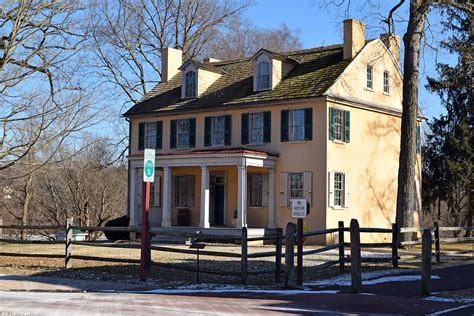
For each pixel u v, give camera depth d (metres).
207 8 48.59
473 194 40.81
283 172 32.28
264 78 33.69
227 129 34.41
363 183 33.16
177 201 36.88
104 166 42.69
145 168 15.76
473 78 37.50
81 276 17.20
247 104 33.47
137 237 35.69
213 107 34.72
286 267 15.25
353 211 32.41
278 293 14.18
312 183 31.25
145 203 15.98
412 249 26.42
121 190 45.06
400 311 11.93
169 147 36.84
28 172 20.80
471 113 39.06
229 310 11.54
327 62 33.56
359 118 33.16
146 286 15.22
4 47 20.08
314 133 31.30
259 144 33.22
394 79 35.84
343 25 33.34
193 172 36.28
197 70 36.28
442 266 20.62
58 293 14.19
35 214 45.03
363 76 33.41
